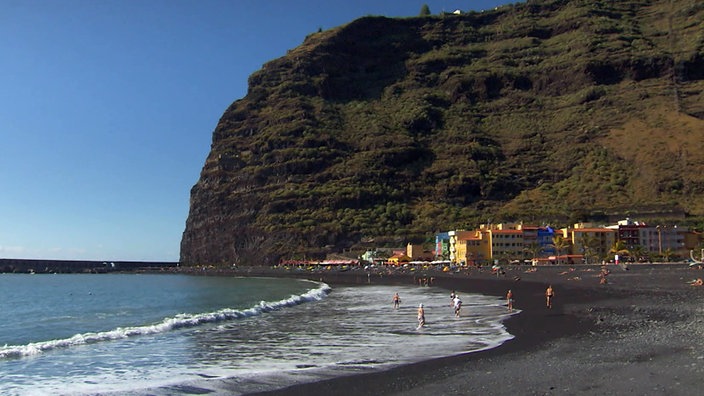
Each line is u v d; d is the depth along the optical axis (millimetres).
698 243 160625
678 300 48594
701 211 182875
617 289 65625
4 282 179625
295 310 57125
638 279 81562
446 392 19859
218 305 68312
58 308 69438
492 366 23891
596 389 18859
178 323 43531
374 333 38125
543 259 157750
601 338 29938
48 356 30359
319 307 60688
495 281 101875
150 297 90500
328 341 34781
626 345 26953
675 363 21984
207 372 25797
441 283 107875
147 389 22516
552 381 20375
